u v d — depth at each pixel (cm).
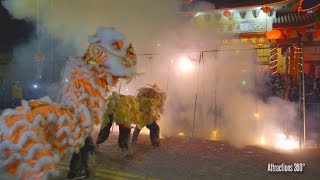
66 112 491
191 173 632
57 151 471
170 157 745
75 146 488
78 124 503
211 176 616
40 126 449
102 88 542
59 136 471
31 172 405
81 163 593
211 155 764
